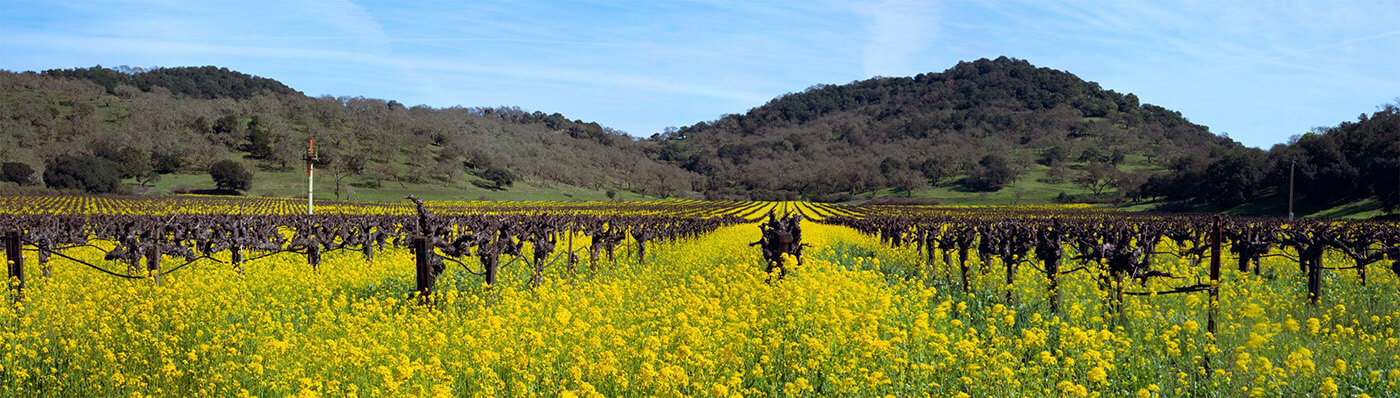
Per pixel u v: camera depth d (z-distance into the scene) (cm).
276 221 2911
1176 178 11794
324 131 19075
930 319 1067
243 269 1495
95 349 867
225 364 777
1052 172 18475
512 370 785
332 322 981
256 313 991
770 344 814
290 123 19888
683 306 1087
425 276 1165
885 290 1267
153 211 7200
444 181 17175
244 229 1695
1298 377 764
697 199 19012
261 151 17050
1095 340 782
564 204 12812
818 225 5084
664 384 682
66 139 15862
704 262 2088
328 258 1773
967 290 1472
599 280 1636
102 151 14825
